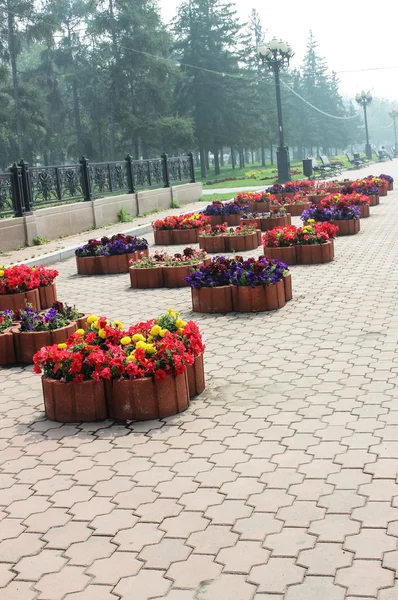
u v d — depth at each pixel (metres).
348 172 44.84
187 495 4.23
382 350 6.88
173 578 3.40
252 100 64.25
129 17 53.78
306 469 4.44
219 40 60.91
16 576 3.52
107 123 60.31
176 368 5.55
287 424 5.22
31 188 16.09
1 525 4.04
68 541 3.81
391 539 3.56
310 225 12.47
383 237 14.71
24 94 55.62
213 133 60.38
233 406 5.69
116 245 12.76
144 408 5.52
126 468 4.68
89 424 5.54
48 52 62.75
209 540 3.71
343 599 3.13
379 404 5.46
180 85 60.31
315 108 87.81
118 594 3.31
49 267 13.87
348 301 9.15
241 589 3.27
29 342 7.45
